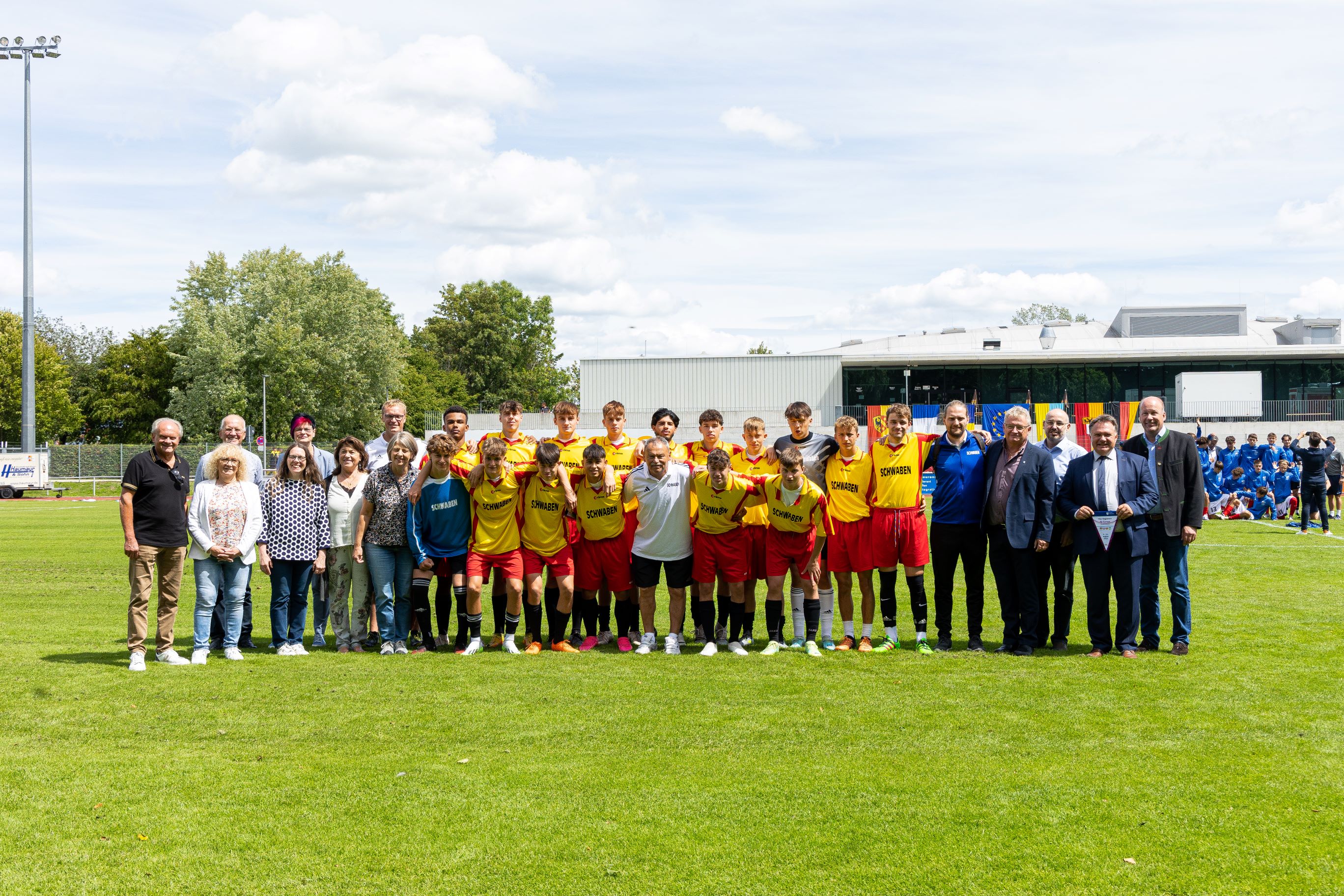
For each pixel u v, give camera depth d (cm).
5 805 427
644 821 412
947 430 794
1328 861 372
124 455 5122
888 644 798
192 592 1169
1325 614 946
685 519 776
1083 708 596
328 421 6166
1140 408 792
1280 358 4422
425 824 407
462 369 8900
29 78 3619
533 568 798
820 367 4466
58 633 880
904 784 458
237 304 6112
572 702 611
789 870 365
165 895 342
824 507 771
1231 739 530
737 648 783
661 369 4500
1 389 6297
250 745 520
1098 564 763
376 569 779
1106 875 361
